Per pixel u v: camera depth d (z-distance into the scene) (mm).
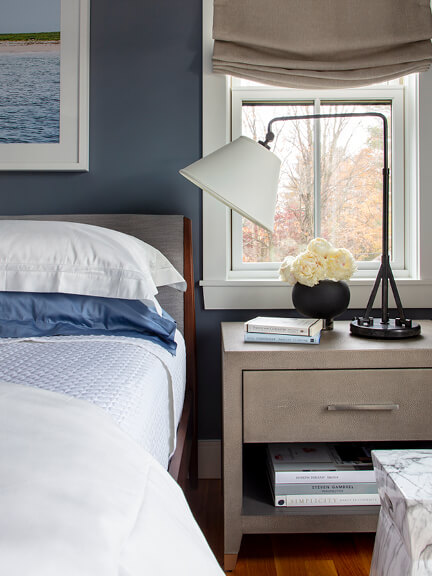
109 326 1198
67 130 1790
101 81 1808
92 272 1139
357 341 1340
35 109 1798
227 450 1249
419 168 1772
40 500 358
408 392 1240
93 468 435
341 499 1274
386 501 805
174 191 1811
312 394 1241
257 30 1712
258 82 1767
